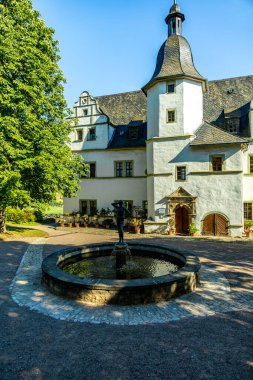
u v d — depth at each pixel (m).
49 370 5.03
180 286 8.57
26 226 29.08
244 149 22.83
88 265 11.88
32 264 12.83
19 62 18.80
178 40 24.19
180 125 22.81
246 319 7.06
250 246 17.44
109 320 6.97
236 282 10.02
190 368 5.05
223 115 25.75
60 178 21.23
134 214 27.50
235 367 5.08
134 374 4.88
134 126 28.09
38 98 19.73
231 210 21.30
